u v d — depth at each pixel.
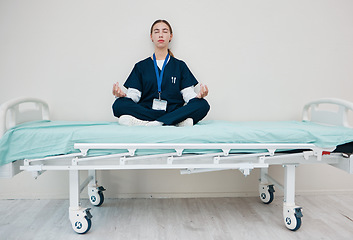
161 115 1.90
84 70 2.30
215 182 2.39
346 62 2.42
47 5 2.25
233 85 2.38
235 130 1.54
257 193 2.41
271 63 2.39
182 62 2.19
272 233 1.69
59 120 2.30
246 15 2.35
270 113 2.41
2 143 1.41
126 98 1.91
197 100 1.87
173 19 2.31
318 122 2.10
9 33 2.24
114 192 2.34
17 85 2.27
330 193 2.44
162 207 2.13
